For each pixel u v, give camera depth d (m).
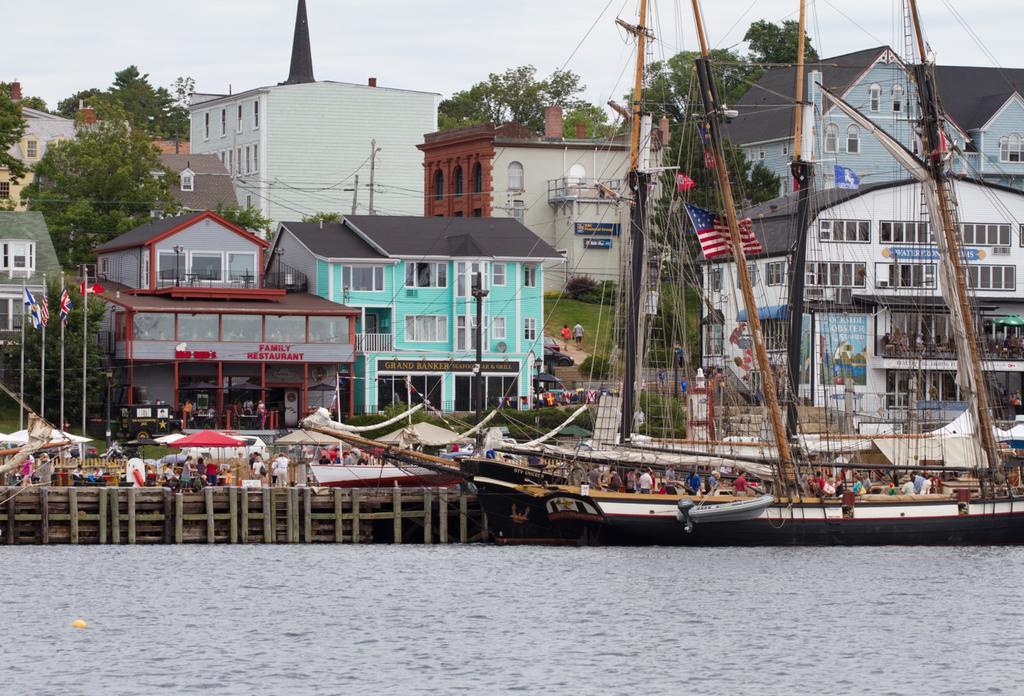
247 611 178.38
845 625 171.25
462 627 169.62
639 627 169.62
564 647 160.00
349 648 159.38
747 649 159.25
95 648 159.00
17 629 168.00
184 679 146.25
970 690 143.88
